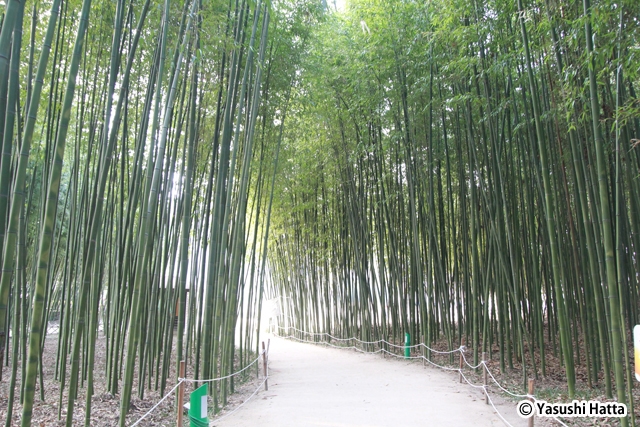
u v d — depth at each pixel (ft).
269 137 21.93
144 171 15.92
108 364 15.39
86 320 16.31
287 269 39.83
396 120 21.99
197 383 16.39
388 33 20.36
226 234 14.71
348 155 26.76
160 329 16.20
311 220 33.01
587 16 9.61
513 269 16.39
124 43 12.67
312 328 36.04
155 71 12.96
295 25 19.38
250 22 16.89
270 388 17.17
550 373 17.43
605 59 10.19
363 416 12.34
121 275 14.98
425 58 19.65
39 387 15.17
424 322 22.33
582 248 15.44
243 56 17.15
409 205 23.71
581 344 21.36
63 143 7.45
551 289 21.11
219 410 13.87
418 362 22.63
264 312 55.36
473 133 19.39
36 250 18.12
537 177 15.14
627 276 16.78
